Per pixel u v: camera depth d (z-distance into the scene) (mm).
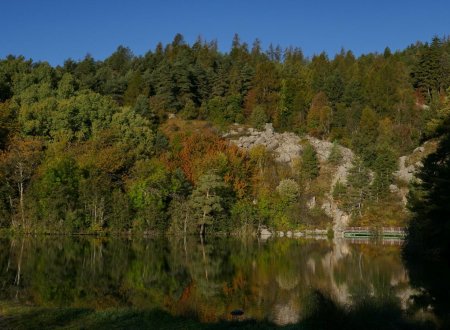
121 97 135125
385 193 90938
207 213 79938
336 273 39094
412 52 176625
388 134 113938
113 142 93812
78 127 97812
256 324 22016
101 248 56281
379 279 36000
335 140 110688
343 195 92312
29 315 21297
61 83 118312
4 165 74562
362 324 23016
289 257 50812
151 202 78500
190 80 135750
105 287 31719
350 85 135875
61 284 32281
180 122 124062
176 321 21297
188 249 58375
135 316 21719
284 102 131250
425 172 48969
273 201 89562
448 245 45781
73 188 76625
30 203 73938
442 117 57688
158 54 166375
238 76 137875
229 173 91312
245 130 122562
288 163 106875
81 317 21203
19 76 117000
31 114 93062
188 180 86688
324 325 22844
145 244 63344
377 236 82438
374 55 179000
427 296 29484
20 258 45188
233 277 37000
